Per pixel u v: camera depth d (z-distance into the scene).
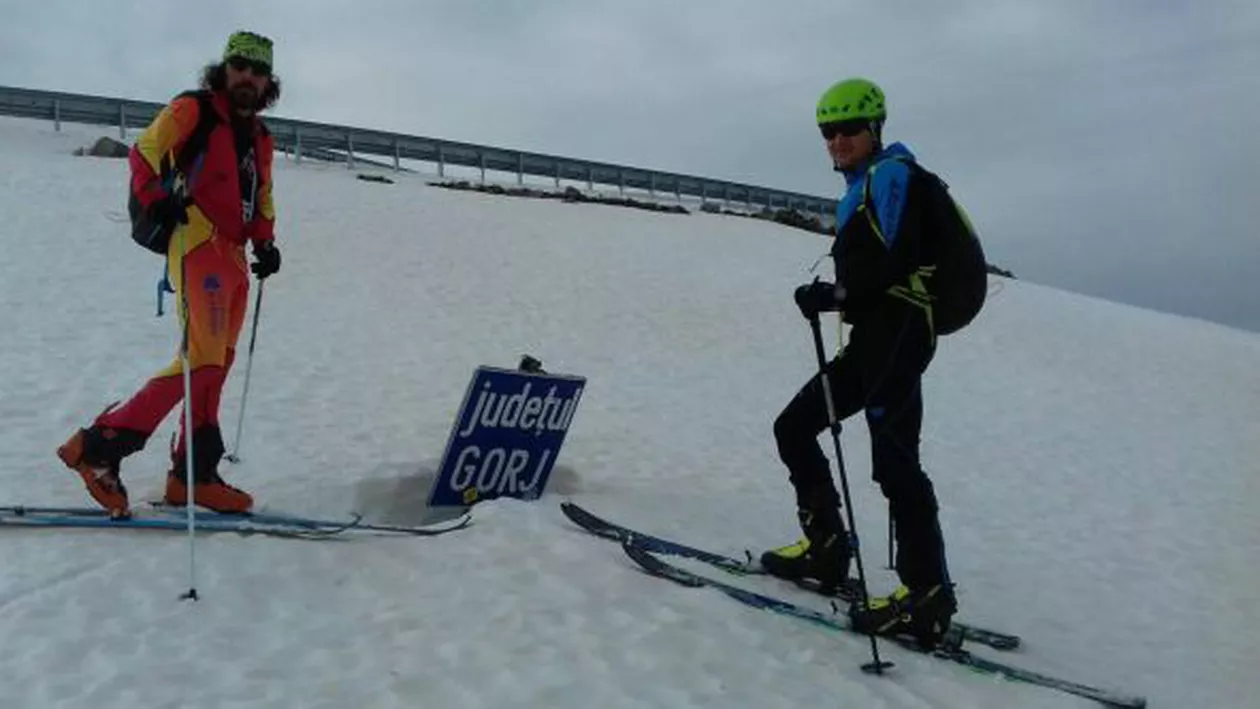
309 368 8.24
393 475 5.82
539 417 5.45
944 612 4.14
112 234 12.16
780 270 17.39
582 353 10.27
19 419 6.24
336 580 4.13
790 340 12.30
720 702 3.48
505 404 5.30
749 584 4.67
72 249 11.32
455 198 19.91
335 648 3.59
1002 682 4.02
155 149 4.29
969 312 4.14
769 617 4.26
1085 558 6.31
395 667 3.48
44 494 5.00
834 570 4.66
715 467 7.07
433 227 15.91
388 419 7.12
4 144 18.70
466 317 10.99
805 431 4.63
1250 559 6.65
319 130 23.34
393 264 13.02
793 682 3.70
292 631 3.68
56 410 6.48
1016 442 9.41
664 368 10.20
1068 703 3.89
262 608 3.83
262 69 4.51
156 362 7.85
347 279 11.85
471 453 5.29
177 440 4.71
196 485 4.59
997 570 5.87
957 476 7.99
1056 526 6.96
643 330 11.72
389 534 4.67
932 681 3.91
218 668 3.38
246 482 5.51
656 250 17.55
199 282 4.42
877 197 4.03
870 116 4.27
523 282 13.23
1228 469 9.32
